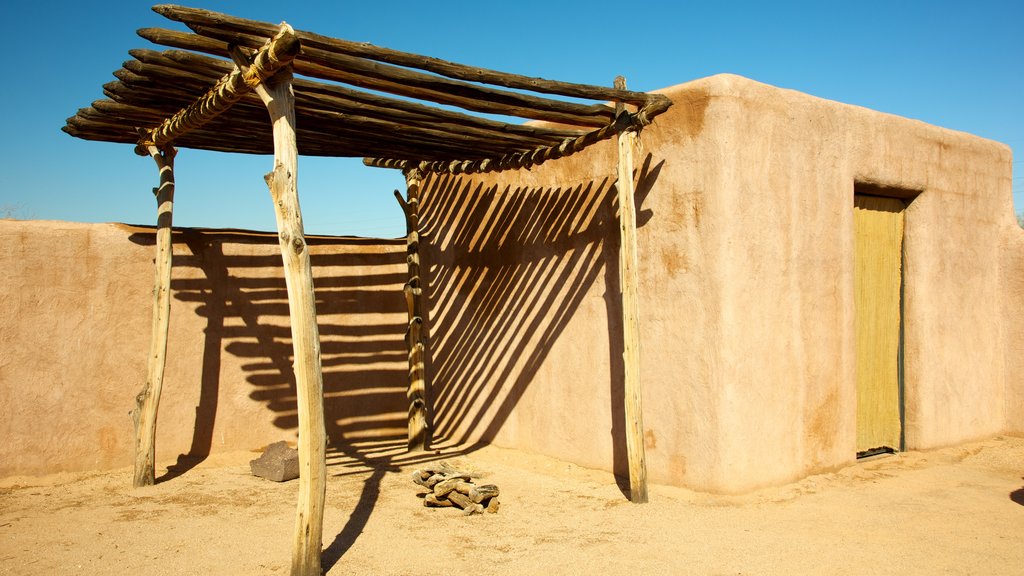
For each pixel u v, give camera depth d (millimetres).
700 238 6691
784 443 6941
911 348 8547
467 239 9844
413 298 9281
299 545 4766
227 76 5410
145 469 7414
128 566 5156
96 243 7965
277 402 9055
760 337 6766
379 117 6324
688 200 6809
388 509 6578
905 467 7887
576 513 6379
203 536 5816
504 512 6473
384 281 10055
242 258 8898
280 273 9172
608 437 7664
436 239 10391
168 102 6184
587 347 7945
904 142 8312
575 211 8156
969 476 7582
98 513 6496
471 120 6625
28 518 6332
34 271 7613
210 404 8594
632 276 6617
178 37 4859
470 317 9750
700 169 6707
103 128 7070
